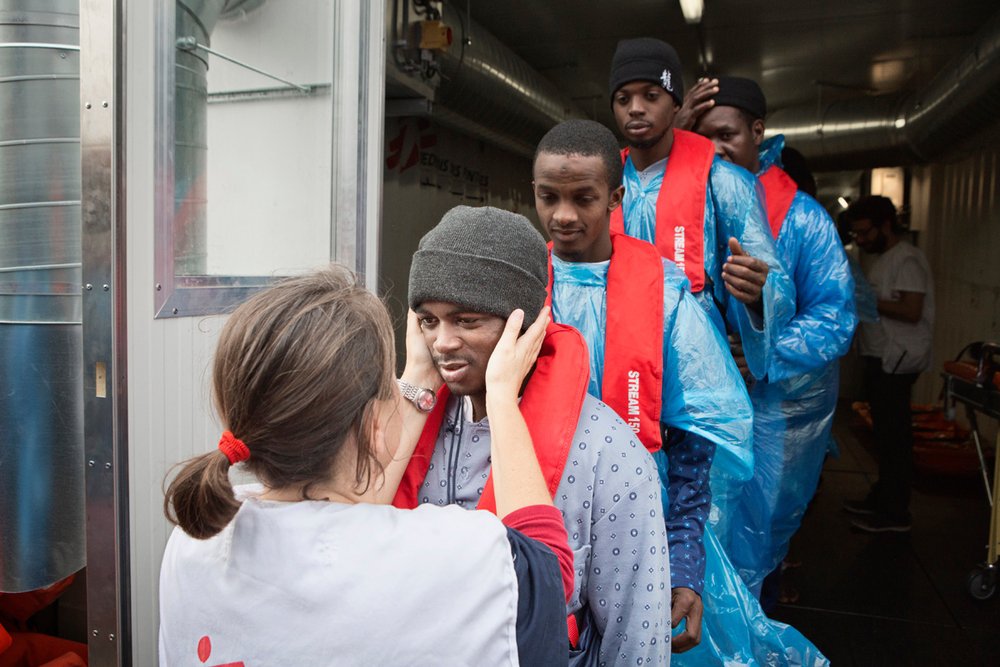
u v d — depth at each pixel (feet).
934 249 22.93
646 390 4.32
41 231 4.20
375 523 2.30
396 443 2.54
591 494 3.19
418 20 11.68
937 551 11.62
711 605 5.16
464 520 2.35
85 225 3.82
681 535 4.42
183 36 4.47
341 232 6.20
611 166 4.41
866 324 12.80
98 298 3.84
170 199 4.19
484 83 14.42
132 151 3.89
